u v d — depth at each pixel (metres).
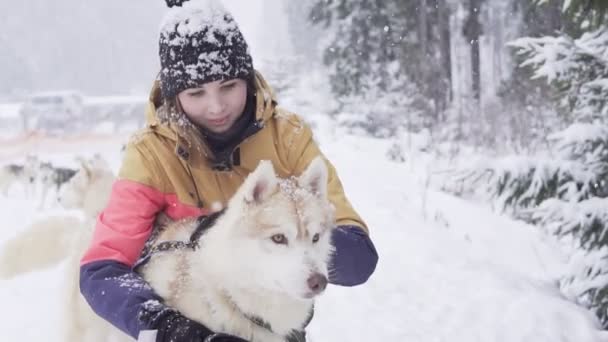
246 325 2.41
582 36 5.24
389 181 10.74
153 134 2.67
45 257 3.73
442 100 18.69
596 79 5.11
